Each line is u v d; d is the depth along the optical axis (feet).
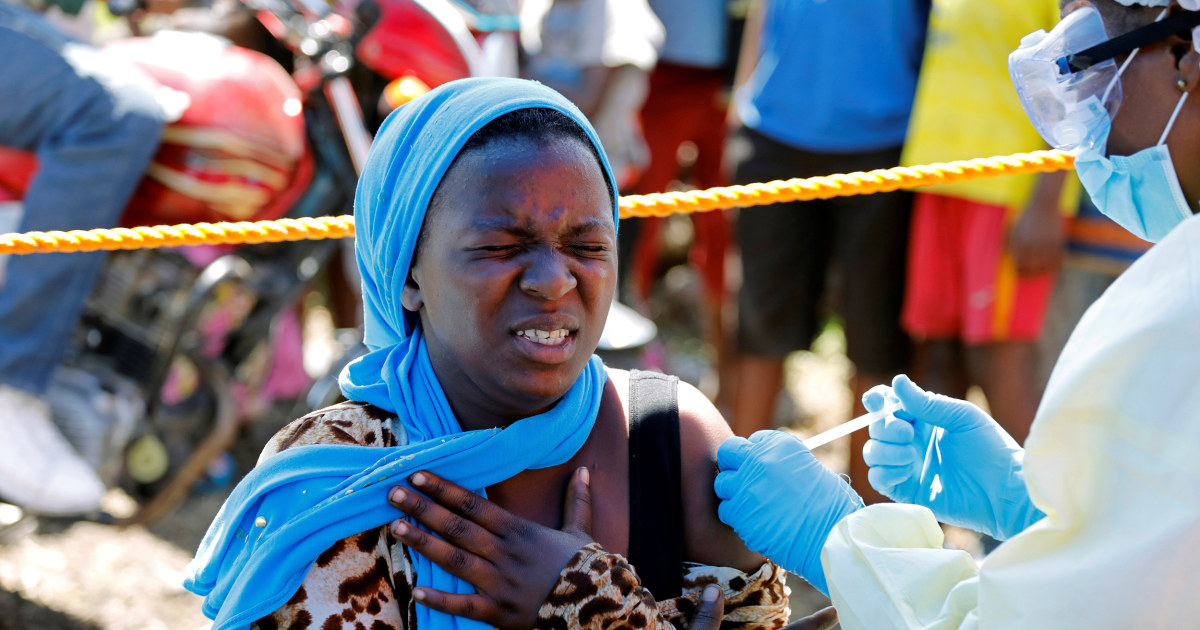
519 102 3.93
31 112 8.61
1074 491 3.27
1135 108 4.09
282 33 9.71
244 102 9.09
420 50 10.76
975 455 4.53
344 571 3.90
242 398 10.28
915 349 11.86
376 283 4.35
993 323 10.41
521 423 4.01
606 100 13.84
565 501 4.11
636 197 5.22
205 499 12.81
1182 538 3.07
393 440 4.17
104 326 9.17
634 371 4.57
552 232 3.84
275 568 3.82
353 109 9.68
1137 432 3.14
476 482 4.00
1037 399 10.87
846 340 11.91
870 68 11.38
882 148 11.41
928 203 10.66
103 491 9.20
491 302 3.84
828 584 4.00
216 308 9.41
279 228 5.28
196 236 5.24
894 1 11.25
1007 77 10.15
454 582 3.91
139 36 10.55
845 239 11.53
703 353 17.35
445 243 3.89
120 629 10.25
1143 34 3.94
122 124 8.64
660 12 15.23
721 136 16.37
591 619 3.79
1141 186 4.19
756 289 12.19
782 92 11.80
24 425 8.74
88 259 8.71
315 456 4.00
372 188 4.20
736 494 4.23
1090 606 3.20
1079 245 10.47
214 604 4.02
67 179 8.59
